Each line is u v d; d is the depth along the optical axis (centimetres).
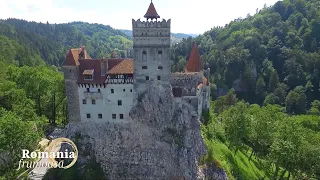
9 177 7081
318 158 7831
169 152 7969
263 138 9862
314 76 18538
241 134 9031
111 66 8250
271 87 18862
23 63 19750
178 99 8212
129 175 8044
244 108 13538
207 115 9794
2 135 6669
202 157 7981
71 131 8388
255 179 8638
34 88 10794
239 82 19900
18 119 7231
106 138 8200
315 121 13212
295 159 8050
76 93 8238
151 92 8069
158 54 7900
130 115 8106
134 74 8006
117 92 8125
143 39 7825
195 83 8269
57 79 10819
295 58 19375
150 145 8100
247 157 9869
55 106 11106
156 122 8088
